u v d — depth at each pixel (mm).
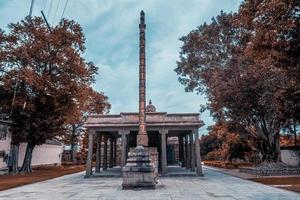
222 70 28344
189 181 21000
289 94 19547
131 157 16875
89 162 26391
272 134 26969
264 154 29188
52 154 51219
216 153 57438
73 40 33688
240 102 25234
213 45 33938
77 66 32844
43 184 19938
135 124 26797
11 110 30812
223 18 32156
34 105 31594
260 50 12008
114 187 17562
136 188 16203
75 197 13164
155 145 36719
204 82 35500
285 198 12078
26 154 33875
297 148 31984
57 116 33375
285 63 11523
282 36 10805
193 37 34719
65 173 32062
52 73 33062
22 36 32125
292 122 26281
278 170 25047
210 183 19297
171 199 12164
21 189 16844
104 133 32312
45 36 31844
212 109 32312
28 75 29391
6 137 32688
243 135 31109
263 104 23859
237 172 30766
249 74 24891
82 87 33875
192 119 26797
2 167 31812
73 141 55594
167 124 26516
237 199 11961
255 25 11945
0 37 30969
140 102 19547
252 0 11836
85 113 53312
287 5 10234
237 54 28750
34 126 31859
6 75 30422
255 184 18141
